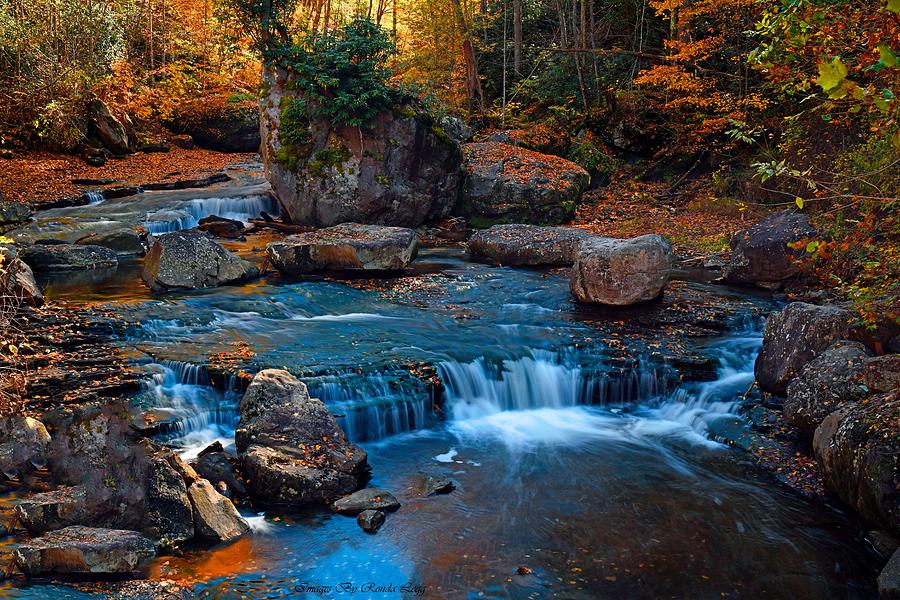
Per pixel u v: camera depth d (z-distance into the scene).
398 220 17.34
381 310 11.51
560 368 9.55
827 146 15.51
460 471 7.56
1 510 5.95
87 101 23.48
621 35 24.80
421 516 6.62
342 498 6.76
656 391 9.58
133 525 5.95
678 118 21.33
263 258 14.05
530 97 25.86
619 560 6.02
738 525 6.60
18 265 10.45
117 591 5.08
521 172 18.53
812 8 5.27
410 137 16.98
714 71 19.59
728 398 9.15
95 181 19.38
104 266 13.53
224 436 7.77
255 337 9.84
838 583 5.77
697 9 18.52
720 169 19.94
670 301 12.12
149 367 8.55
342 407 8.18
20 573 5.20
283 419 7.39
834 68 2.91
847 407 7.05
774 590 5.66
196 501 6.21
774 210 17.25
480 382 9.27
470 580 5.67
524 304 12.02
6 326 9.06
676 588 5.65
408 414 8.55
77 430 6.72
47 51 22.77
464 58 26.14
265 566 5.75
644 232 17.14
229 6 16.83
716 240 16.17
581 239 14.54
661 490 7.25
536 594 5.52
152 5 29.12
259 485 6.79
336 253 13.24
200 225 16.20
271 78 17.16
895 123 4.96
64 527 5.75
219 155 26.19
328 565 5.81
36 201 16.91
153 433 7.48
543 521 6.61
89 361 8.58
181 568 5.64
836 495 7.07
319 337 9.99
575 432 8.66
